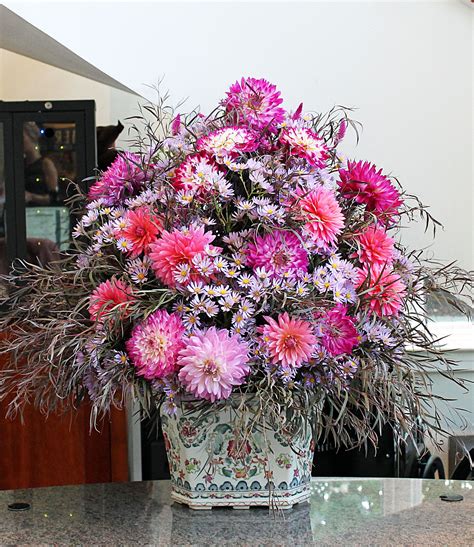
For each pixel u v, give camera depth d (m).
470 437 2.25
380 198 1.21
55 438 2.50
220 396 1.05
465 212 2.90
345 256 1.20
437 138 2.89
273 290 1.07
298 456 1.19
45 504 1.26
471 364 2.64
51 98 3.34
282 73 2.84
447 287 1.31
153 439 2.51
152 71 2.76
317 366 1.10
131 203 1.19
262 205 1.10
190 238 1.08
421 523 1.15
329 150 1.25
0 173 2.49
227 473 1.18
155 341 1.06
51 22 2.46
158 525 1.14
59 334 1.13
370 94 2.87
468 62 2.88
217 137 1.15
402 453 2.22
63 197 2.50
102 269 1.19
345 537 1.09
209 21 2.79
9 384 1.25
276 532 1.11
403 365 1.19
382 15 2.86
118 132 2.78
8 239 2.50
